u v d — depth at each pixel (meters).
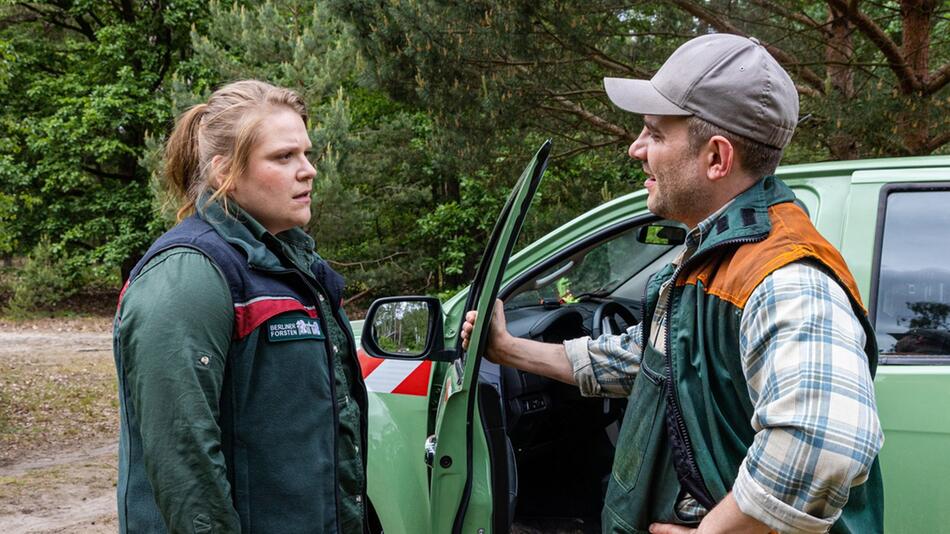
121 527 1.43
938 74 5.87
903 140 5.54
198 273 1.40
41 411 8.06
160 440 1.31
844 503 1.17
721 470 1.32
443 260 14.76
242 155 1.50
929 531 1.83
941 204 2.03
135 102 17.19
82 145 16.81
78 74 18.20
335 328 1.66
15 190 17.16
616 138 7.34
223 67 12.85
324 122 12.04
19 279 16.48
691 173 1.44
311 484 1.46
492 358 2.04
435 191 15.99
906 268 2.00
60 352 11.51
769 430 1.19
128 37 17.53
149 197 17.16
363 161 13.30
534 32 6.23
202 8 17.50
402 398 2.54
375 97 16.30
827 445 1.13
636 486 1.45
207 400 1.35
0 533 4.38
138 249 17.55
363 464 1.72
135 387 1.35
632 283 3.07
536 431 2.79
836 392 1.15
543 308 2.90
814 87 6.09
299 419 1.46
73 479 5.61
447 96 6.56
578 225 2.66
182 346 1.34
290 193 1.55
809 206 2.17
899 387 1.89
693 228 1.53
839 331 1.20
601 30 6.09
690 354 1.37
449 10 6.29
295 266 1.57
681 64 1.43
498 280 1.88
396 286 15.08
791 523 1.16
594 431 2.87
